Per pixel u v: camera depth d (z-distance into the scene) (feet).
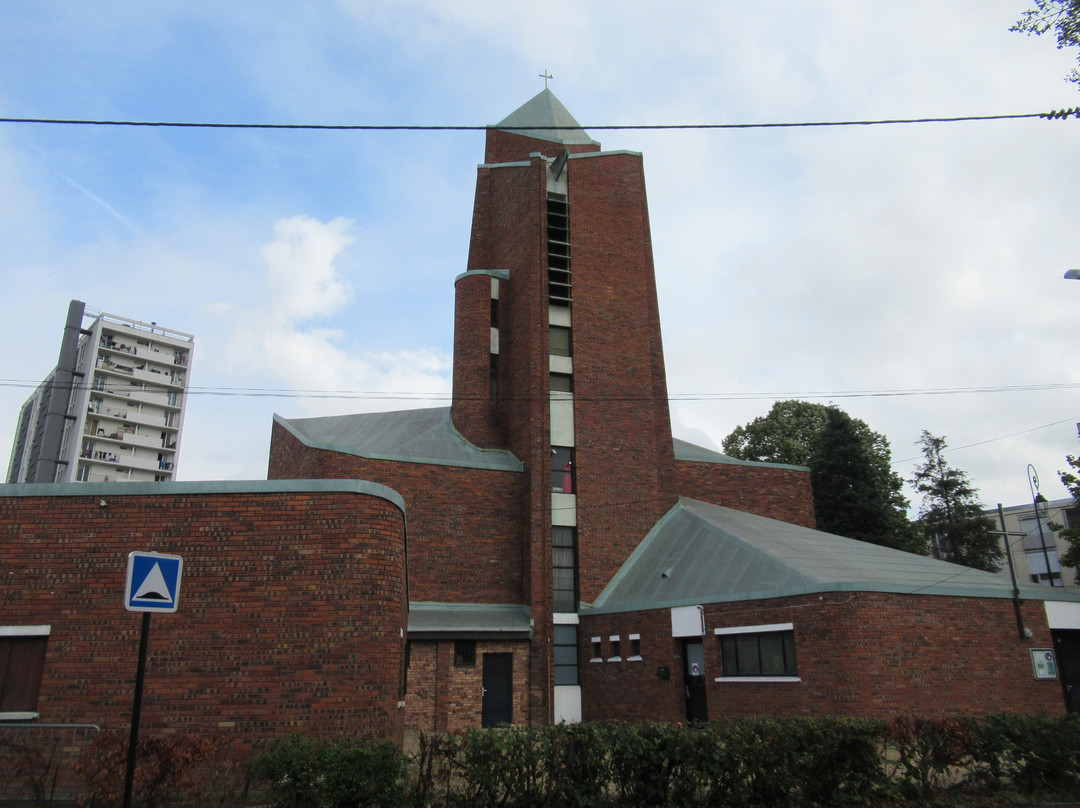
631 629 85.87
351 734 34.55
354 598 36.24
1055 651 72.02
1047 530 194.08
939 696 62.90
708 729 36.45
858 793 37.65
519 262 113.09
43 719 34.01
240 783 32.32
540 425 100.17
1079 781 41.24
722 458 120.78
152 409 321.73
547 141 130.31
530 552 94.79
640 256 115.96
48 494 36.78
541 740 33.19
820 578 65.67
